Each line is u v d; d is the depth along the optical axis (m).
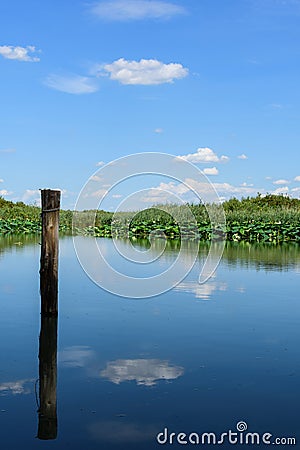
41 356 3.96
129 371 3.62
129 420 2.87
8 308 5.60
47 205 5.18
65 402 3.10
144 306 5.76
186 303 5.97
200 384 3.40
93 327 4.83
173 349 4.16
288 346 4.25
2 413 2.96
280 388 3.34
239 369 3.69
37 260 9.84
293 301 6.07
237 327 4.84
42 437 2.68
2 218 23.36
